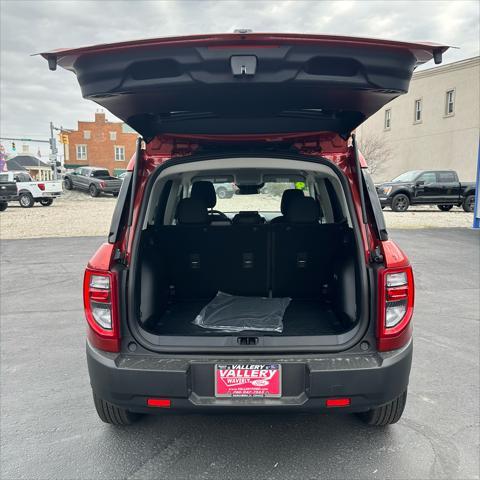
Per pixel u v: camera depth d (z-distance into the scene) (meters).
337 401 2.21
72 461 2.58
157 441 2.78
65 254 10.00
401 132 32.34
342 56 1.95
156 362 2.26
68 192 30.81
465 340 4.42
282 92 2.12
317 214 3.23
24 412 3.14
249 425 2.94
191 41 1.88
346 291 2.76
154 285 2.85
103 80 2.06
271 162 2.63
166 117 2.53
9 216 18.77
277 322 2.85
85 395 3.38
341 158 2.74
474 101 27.30
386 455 2.61
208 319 2.91
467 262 8.48
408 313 2.33
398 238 11.48
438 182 18.36
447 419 2.99
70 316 5.42
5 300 6.18
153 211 2.99
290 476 2.43
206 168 2.67
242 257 3.29
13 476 2.46
